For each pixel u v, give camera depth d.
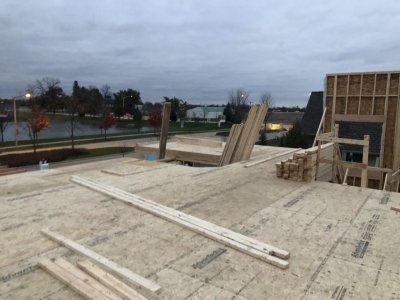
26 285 2.58
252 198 5.02
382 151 9.57
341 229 3.79
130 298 2.34
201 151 9.98
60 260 2.91
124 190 5.38
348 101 10.05
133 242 3.40
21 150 21.72
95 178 6.25
